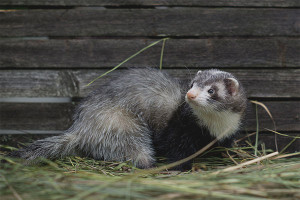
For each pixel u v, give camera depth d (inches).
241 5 42.5
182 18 42.6
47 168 37.5
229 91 38.9
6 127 43.1
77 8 42.8
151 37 42.9
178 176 36.7
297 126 42.9
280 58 42.7
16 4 42.4
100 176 36.1
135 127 39.9
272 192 34.5
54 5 42.5
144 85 40.5
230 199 34.0
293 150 43.1
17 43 42.7
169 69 42.9
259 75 42.8
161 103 40.3
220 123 39.2
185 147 39.8
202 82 38.9
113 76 42.9
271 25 42.5
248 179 35.6
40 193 34.3
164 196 34.0
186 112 39.6
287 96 42.9
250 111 41.3
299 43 42.6
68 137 39.9
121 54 42.8
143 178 36.1
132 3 42.5
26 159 38.8
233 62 42.8
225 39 42.7
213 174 36.3
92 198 33.8
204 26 42.6
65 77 42.9
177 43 42.8
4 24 42.5
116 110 39.9
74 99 43.6
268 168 36.9
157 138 40.5
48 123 43.1
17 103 43.0
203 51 42.8
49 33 42.6
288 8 42.5
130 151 39.6
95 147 39.9
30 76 42.9
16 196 34.0
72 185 34.9
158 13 42.5
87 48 42.8
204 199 34.0
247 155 40.8
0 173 36.0
